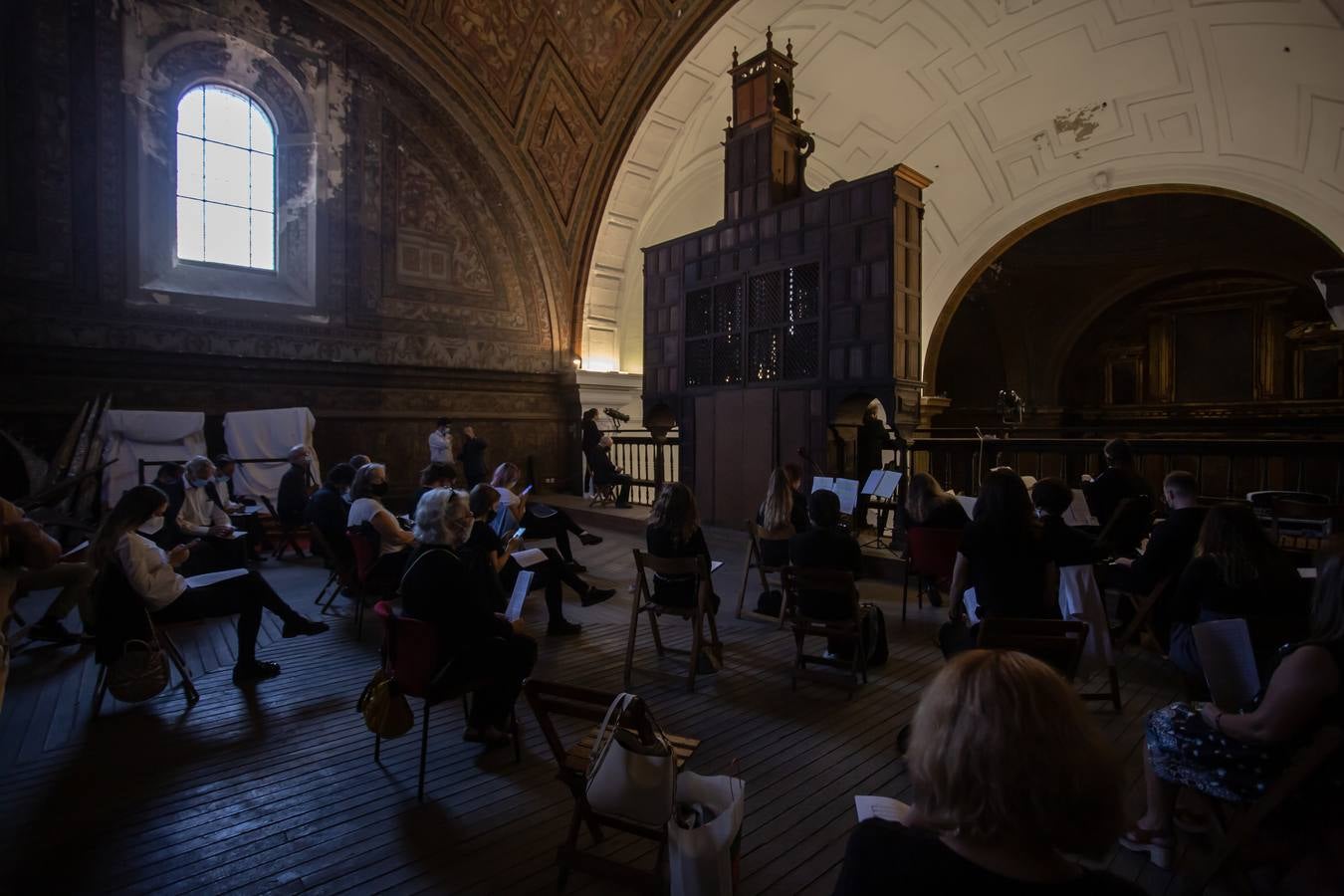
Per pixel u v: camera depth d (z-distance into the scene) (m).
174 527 6.15
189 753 3.35
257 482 9.61
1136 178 12.16
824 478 7.17
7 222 8.59
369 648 4.98
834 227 8.05
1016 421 21.50
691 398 9.94
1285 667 1.84
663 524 4.29
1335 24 8.64
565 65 12.04
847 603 4.07
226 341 10.19
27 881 2.36
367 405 11.66
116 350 9.33
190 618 4.03
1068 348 20.66
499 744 3.40
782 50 11.86
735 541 8.91
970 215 14.13
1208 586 2.89
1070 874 0.89
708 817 2.06
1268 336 18.59
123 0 9.27
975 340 22.56
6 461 8.53
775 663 4.64
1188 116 11.05
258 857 2.52
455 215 12.60
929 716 0.98
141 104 9.50
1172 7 9.64
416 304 12.16
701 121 13.18
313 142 10.97
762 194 8.99
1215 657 2.38
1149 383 20.72
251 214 10.66
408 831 2.70
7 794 2.94
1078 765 0.86
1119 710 3.76
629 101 12.34
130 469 8.73
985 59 11.47
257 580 4.34
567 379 13.90
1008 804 0.86
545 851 2.57
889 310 7.46
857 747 3.41
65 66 8.92
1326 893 1.77
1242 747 2.10
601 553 8.69
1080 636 2.86
